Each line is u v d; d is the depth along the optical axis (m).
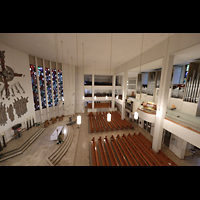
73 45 7.25
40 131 9.65
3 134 6.89
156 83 11.74
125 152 7.33
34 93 10.58
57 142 7.89
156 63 8.41
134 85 19.17
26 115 9.51
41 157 6.46
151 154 7.13
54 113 13.33
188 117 7.02
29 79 9.73
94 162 6.40
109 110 19.08
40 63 11.05
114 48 7.85
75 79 16.44
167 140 8.97
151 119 7.83
